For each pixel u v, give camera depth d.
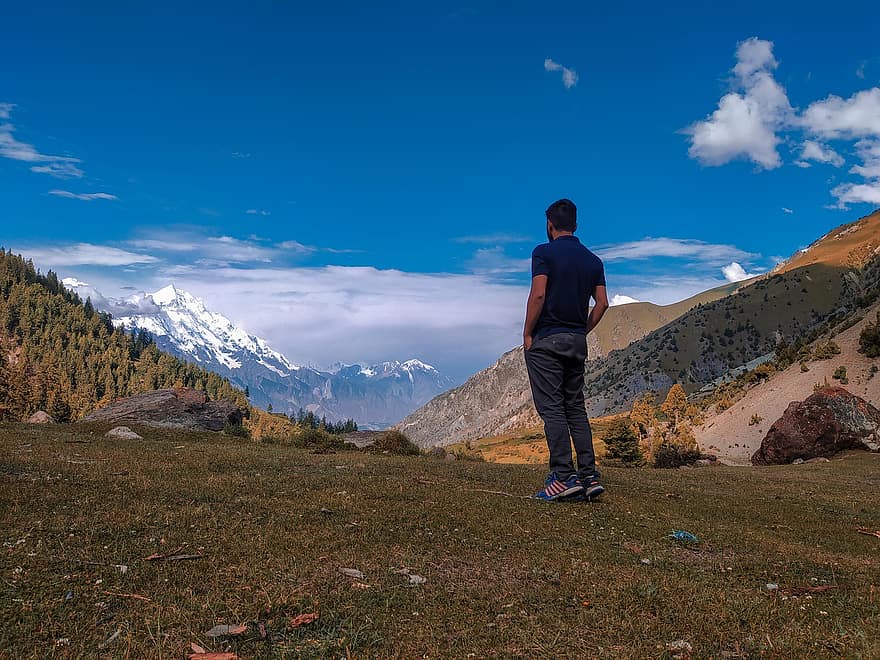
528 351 7.61
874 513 8.80
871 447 35.38
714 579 4.39
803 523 7.46
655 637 3.21
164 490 6.55
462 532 5.44
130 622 3.10
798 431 37.06
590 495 7.51
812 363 108.19
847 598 4.02
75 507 5.43
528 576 4.22
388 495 7.07
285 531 5.05
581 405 7.77
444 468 10.91
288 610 3.35
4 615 3.07
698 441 111.00
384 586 3.82
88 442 13.02
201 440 18.86
